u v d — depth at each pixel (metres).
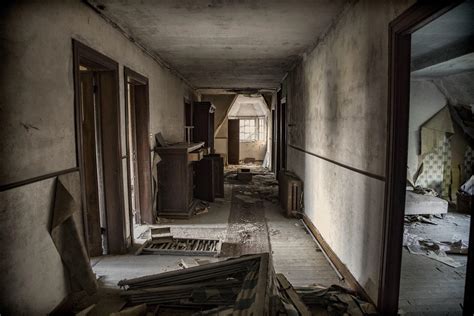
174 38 4.22
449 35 3.29
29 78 2.03
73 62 2.58
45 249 2.18
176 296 2.45
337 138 3.39
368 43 2.56
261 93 11.60
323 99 3.98
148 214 4.89
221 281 2.49
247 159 14.05
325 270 3.26
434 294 2.69
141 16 3.33
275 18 3.44
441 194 5.83
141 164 4.82
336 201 3.40
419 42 3.62
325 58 3.90
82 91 3.48
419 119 5.74
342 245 3.19
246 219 5.24
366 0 2.60
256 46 4.73
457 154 5.73
